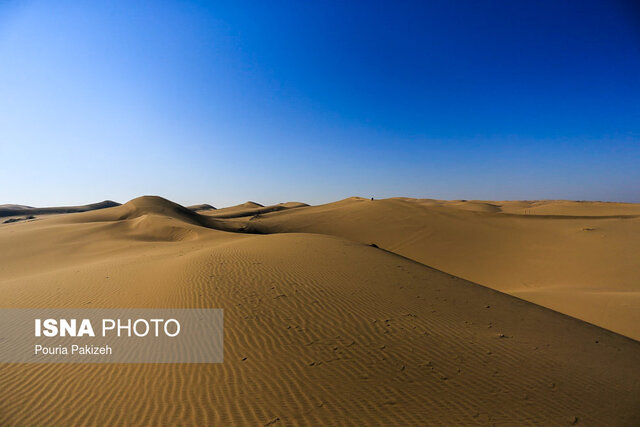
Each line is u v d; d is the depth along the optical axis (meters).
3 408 5.02
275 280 10.09
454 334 7.40
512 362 6.41
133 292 10.41
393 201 57.41
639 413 5.21
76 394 5.34
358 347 6.56
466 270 25.89
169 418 4.70
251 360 6.08
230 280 10.05
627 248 23.05
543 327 8.58
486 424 4.70
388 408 4.93
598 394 5.62
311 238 17.23
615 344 8.09
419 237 35.78
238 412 4.80
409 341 6.89
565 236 28.59
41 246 28.84
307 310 8.12
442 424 4.66
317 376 5.63
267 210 122.62
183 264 12.59
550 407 5.16
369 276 11.02
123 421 4.67
